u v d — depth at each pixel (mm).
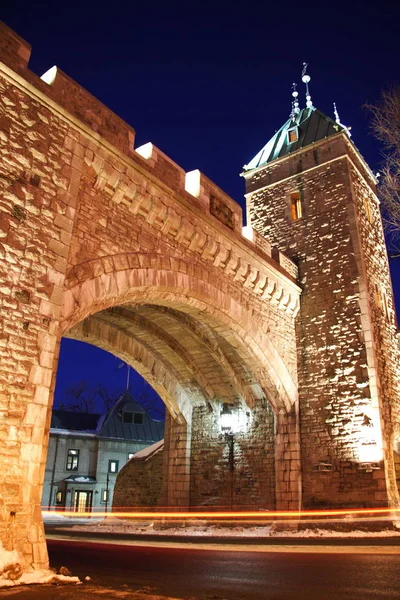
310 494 14898
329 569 6707
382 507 13672
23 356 7535
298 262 17766
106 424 35062
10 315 7520
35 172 8547
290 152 19609
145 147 11695
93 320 14648
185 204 12008
